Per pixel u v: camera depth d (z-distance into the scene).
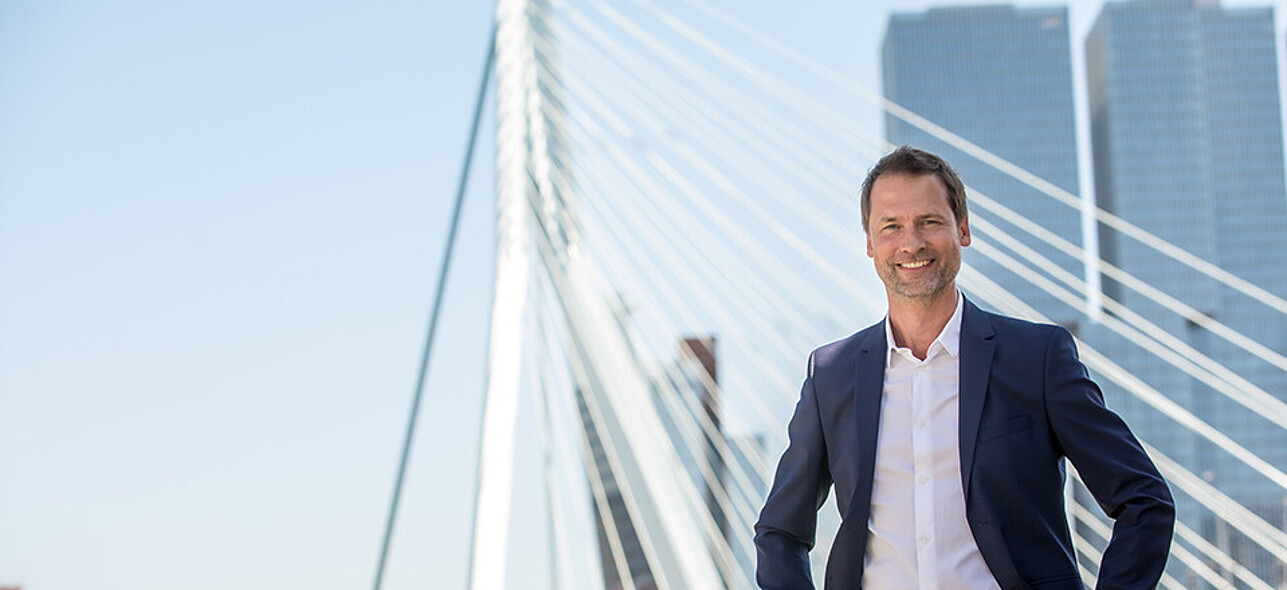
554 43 14.07
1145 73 138.00
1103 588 2.24
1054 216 134.00
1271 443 124.88
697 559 12.56
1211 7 139.12
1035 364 2.33
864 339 2.49
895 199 2.40
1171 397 127.06
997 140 134.88
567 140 13.76
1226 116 137.25
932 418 2.37
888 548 2.37
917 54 136.12
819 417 2.50
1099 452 2.29
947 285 2.38
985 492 2.30
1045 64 135.62
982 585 2.30
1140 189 135.88
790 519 2.49
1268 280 133.12
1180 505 116.81
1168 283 133.50
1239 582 108.88
